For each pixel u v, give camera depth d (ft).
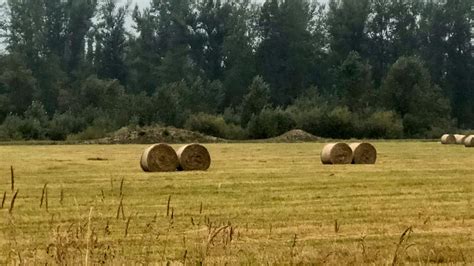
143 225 67.00
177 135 318.86
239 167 145.59
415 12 488.44
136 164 155.63
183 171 136.67
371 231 65.41
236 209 79.71
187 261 50.34
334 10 488.85
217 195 93.35
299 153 207.00
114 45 503.61
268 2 481.46
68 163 157.89
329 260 52.11
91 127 340.59
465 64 479.41
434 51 482.69
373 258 52.75
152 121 363.56
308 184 107.24
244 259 51.57
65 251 42.52
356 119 369.09
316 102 404.77
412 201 87.40
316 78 484.74
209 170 137.59
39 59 459.73
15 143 299.79
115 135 317.63
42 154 200.64
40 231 64.64
